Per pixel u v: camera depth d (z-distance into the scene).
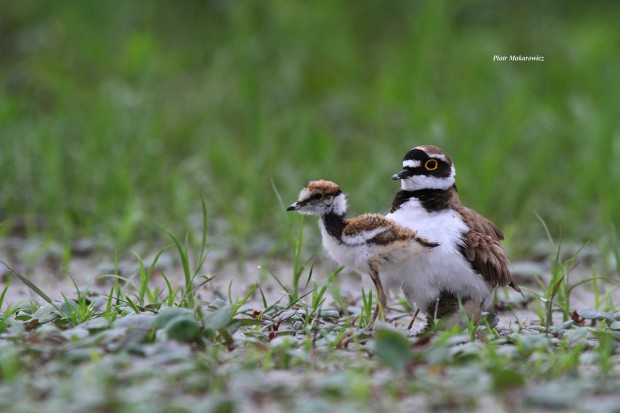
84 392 6.84
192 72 19.61
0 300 9.45
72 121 16.77
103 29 20.03
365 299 9.80
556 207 15.08
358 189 14.66
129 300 9.34
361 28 20.95
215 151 16.06
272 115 17.81
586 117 17.25
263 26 19.92
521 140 17.05
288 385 7.21
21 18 20.14
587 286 12.09
